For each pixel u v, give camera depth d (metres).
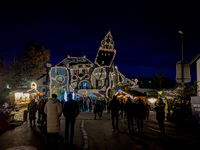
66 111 7.55
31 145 7.39
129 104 10.22
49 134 6.77
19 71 24.02
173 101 15.96
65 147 7.05
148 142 7.98
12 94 25.75
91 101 27.80
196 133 10.23
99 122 14.75
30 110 11.84
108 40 39.94
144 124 13.92
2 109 13.25
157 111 10.27
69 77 37.75
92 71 40.22
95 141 8.12
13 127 11.61
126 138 8.74
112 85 39.81
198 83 13.98
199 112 11.50
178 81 13.25
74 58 47.84
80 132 10.26
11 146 7.23
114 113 10.69
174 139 8.67
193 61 14.44
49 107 6.83
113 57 40.19
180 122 14.12
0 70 19.81
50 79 36.34
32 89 31.52
